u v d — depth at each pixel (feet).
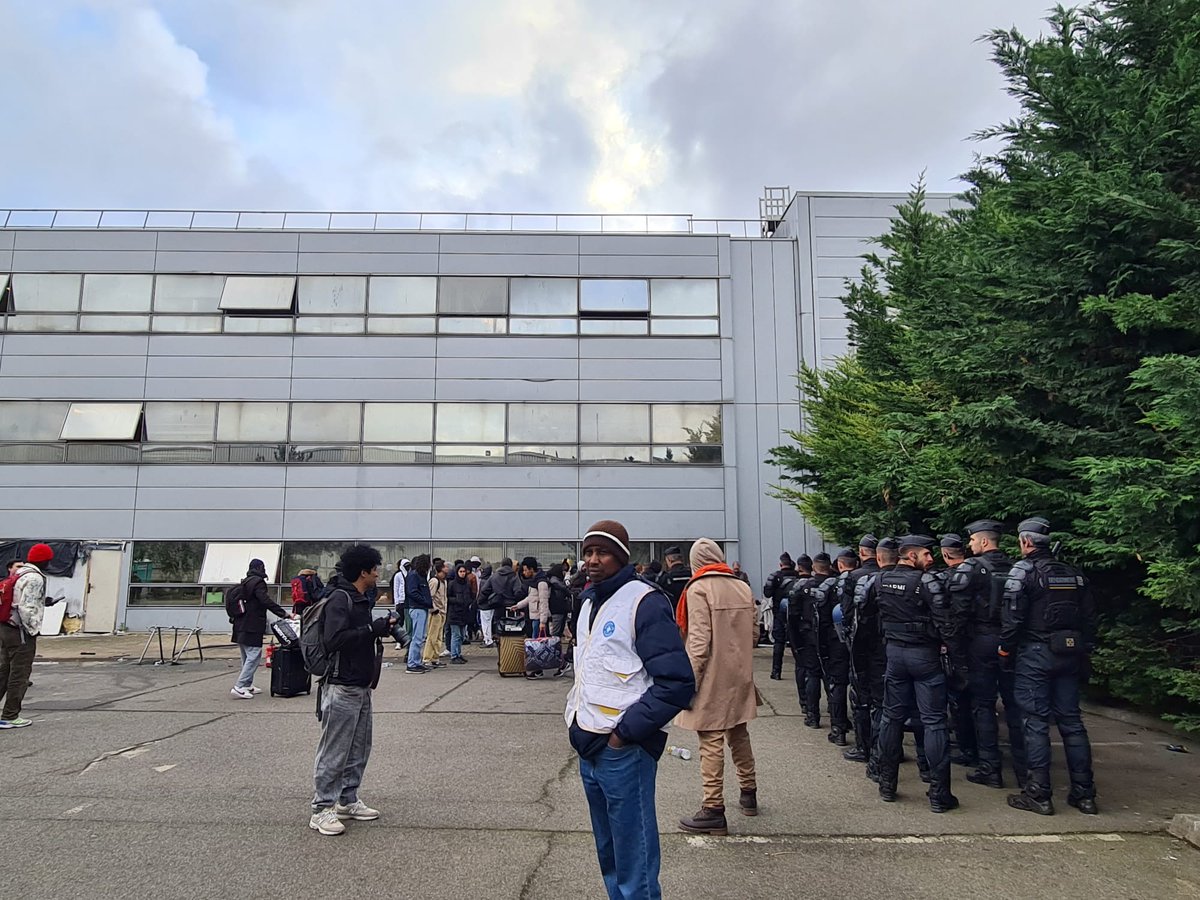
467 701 32.17
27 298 70.64
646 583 11.18
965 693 22.08
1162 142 22.63
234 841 15.76
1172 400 18.28
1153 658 24.86
